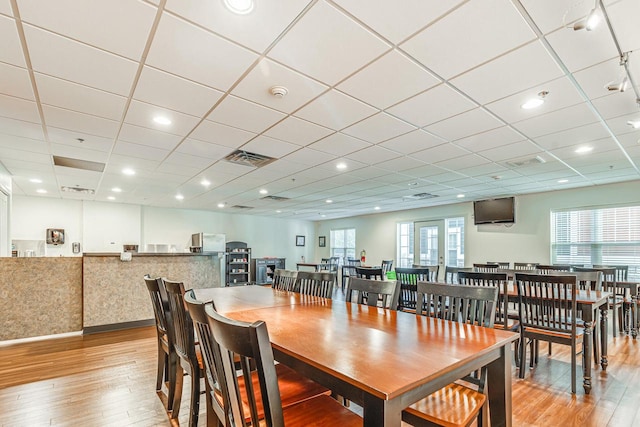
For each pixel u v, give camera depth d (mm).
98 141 3525
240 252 10164
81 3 1552
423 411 1389
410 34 1792
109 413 2357
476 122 3010
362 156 4109
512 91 2424
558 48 1904
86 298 4516
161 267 5066
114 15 1637
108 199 7711
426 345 1367
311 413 1371
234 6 1575
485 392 1571
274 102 2617
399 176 5188
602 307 3252
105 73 2180
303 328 1641
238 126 3125
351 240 11000
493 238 7180
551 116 2865
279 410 939
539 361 3443
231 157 4184
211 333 1171
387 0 1544
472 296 1905
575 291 2670
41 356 3588
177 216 9406
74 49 1916
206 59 2027
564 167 4578
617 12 1594
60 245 7621
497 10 1609
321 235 12344
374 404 975
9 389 2754
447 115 2859
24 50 1919
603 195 5730
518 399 2561
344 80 2283
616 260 5559
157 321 2693
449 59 2025
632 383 2869
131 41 1847
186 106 2684
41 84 2314
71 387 2791
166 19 1668
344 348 1321
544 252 6395
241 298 2637
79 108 2705
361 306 2254
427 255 8531
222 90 2422
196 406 1936
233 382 1062
